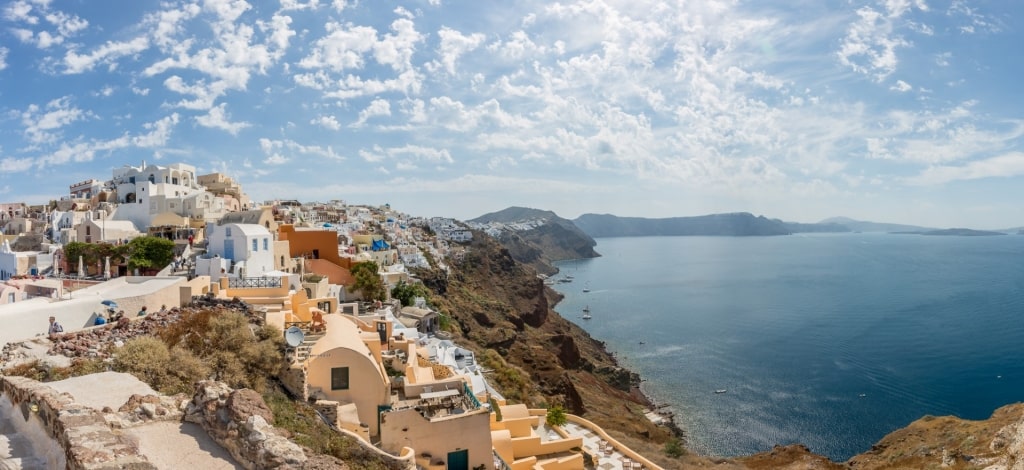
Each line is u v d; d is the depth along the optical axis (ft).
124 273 215.72
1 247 244.22
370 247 363.35
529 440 120.47
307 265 219.61
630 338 468.75
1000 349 384.88
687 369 364.79
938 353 380.99
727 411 283.18
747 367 363.15
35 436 48.57
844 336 441.68
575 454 123.75
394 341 119.85
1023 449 138.10
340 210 533.14
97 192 320.70
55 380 67.67
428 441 84.12
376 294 220.84
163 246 210.38
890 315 520.83
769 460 207.82
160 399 57.11
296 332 92.89
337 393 88.17
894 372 342.23
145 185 271.69
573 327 520.42
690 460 188.96
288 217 323.37
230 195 329.11
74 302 102.17
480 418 88.28
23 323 92.99
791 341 431.43
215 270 168.35
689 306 620.90
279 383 86.12
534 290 565.94
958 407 283.59
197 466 46.83
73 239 247.29
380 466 69.82
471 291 490.49
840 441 245.24
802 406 288.30
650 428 238.68
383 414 82.58
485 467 88.17
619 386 331.57
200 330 88.53
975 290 655.76
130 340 81.61
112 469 37.37
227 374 80.48
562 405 223.92
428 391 96.73
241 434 49.65
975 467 149.69
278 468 45.85
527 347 320.29
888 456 190.19
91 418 45.09
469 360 170.09
